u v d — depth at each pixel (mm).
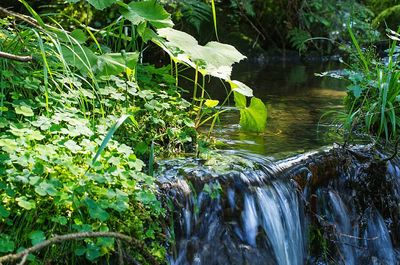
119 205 2268
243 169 2887
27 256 2051
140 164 2490
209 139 3400
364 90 4004
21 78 2887
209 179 2744
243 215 2768
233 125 3854
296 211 2986
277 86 5586
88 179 2318
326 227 3086
